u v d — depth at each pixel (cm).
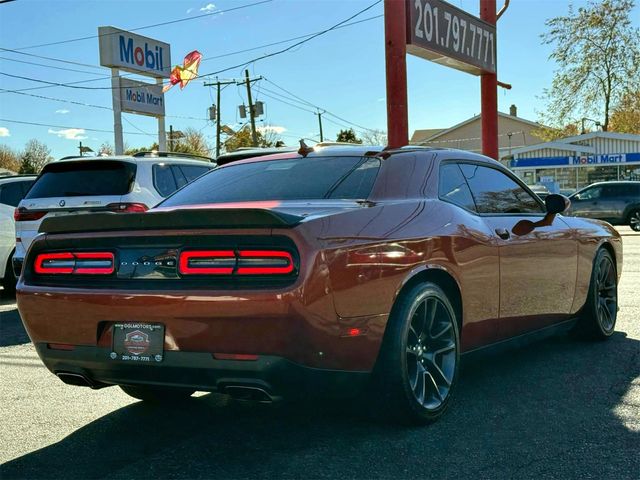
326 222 300
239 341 284
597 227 543
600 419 351
